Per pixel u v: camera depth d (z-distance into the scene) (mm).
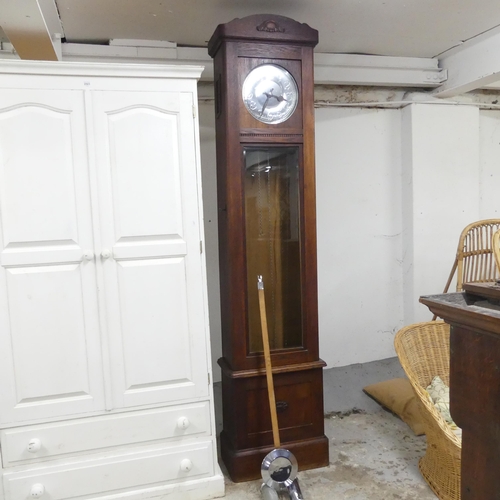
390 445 2283
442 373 2350
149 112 1739
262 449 2016
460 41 2537
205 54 2508
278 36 1887
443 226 3047
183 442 1864
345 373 2914
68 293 1718
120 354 1772
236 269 1946
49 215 1682
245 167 1959
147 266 1777
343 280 2977
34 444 1698
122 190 1734
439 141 2998
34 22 1760
